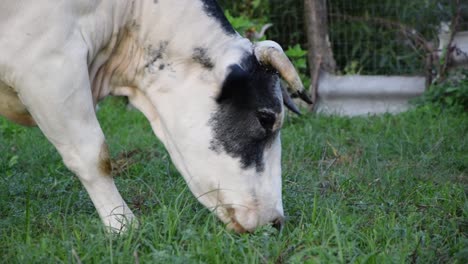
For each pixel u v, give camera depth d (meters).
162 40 5.46
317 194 6.34
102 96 5.70
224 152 5.38
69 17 5.14
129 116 9.98
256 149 5.41
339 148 8.21
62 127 5.23
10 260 4.82
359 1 11.51
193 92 5.41
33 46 5.09
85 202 6.12
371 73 11.45
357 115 10.04
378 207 6.00
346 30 11.47
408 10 11.41
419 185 6.72
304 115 9.57
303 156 7.93
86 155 5.31
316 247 4.83
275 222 5.49
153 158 7.67
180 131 5.45
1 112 5.55
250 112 5.35
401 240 5.30
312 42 10.62
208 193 5.47
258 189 5.43
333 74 10.68
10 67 5.12
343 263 4.69
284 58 5.23
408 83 10.45
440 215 5.90
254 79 5.32
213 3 5.52
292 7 11.58
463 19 10.65
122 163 7.56
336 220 5.48
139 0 5.46
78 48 5.19
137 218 5.51
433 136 8.59
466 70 10.06
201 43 5.41
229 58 5.32
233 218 5.43
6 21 5.06
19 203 6.10
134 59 5.58
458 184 6.89
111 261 4.69
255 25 10.69
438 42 10.98
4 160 7.53
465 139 8.41
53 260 4.75
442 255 5.02
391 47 11.33
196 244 4.95
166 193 6.18
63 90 5.16
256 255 4.82
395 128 9.07
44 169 7.31
